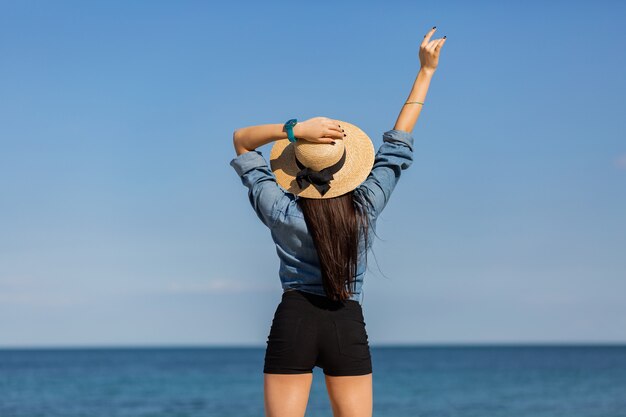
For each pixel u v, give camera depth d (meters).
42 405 37.41
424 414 32.22
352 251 3.41
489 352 172.38
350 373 3.47
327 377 3.51
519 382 52.00
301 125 3.37
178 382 54.25
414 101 3.73
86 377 61.19
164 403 38.47
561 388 45.84
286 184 3.48
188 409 35.19
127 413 33.44
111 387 49.59
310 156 3.38
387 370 74.31
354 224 3.40
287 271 3.50
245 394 44.03
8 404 37.94
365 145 3.51
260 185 3.52
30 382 54.38
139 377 61.12
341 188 3.41
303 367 3.45
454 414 32.03
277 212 3.44
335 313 3.47
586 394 41.25
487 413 32.22
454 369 75.25
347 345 3.46
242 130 3.55
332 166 3.42
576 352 166.12
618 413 31.12
